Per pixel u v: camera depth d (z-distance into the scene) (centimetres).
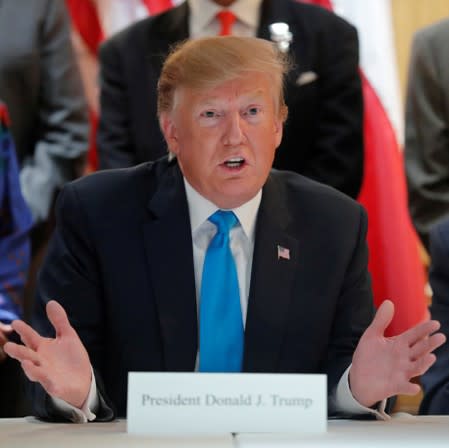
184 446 455
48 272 659
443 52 1109
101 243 646
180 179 655
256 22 1006
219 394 496
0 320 929
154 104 994
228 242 641
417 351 562
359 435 495
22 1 1143
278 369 630
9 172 981
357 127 994
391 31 1307
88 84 1268
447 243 790
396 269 1203
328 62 996
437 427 541
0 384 894
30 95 1130
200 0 1012
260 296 631
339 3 1289
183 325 627
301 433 496
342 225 671
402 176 1229
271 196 661
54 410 575
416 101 1112
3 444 468
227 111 600
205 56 598
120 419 608
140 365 630
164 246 640
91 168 1170
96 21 1275
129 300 636
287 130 973
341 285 661
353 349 644
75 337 559
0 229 977
